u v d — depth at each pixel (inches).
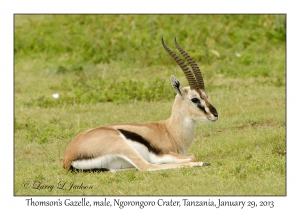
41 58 2691.9
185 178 1149.1
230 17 2849.4
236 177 1154.7
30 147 1503.4
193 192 1092.5
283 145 1354.6
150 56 2497.5
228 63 2375.7
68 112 1852.9
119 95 1971.0
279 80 2073.1
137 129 1247.5
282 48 2568.9
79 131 1606.8
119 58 2561.5
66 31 2849.4
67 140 1557.6
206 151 1378.0
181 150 1288.1
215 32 2684.5
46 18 3171.8
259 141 1403.8
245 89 2015.3
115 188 1130.7
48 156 1423.5
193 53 2463.1
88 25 2824.8
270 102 1818.4
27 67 2549.2
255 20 2844.5
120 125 1252.5
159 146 1250.0
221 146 1398.9
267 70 2236.7
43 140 1549.0
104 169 1217.4
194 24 2770.7
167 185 1125.1
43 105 1961.1
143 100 1936.5
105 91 1996.8
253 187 1107.3
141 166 1197.7
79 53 2647.6
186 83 2127.2
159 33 2696.9
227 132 1540.4
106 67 2429.9
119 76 2290.8
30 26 3029.0
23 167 1330.0
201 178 1147.9
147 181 1150.3
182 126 1282.0
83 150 1210.0
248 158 1283.2
